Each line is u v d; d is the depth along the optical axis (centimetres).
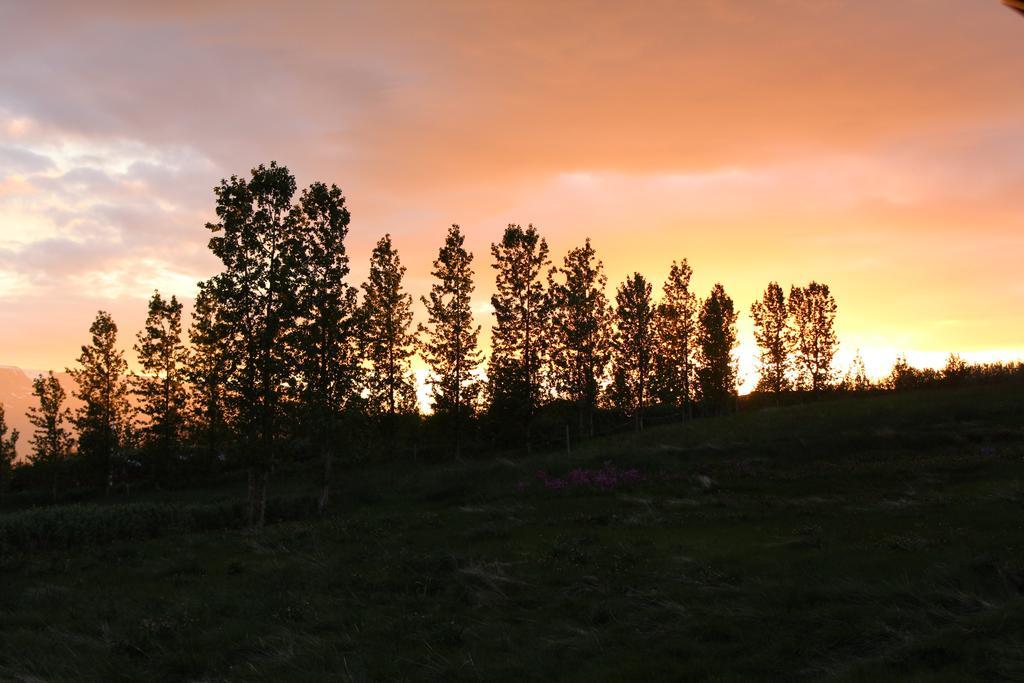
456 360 5794
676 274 7331
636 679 946
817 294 7988
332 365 3700
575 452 4372
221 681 1033
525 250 5928
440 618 1299
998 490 2148
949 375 6881
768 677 909
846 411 4528
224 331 3272
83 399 5862
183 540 2584
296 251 3319
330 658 1109
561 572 1593
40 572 2016
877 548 1549
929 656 874
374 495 3847
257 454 3216
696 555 1678
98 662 1130
